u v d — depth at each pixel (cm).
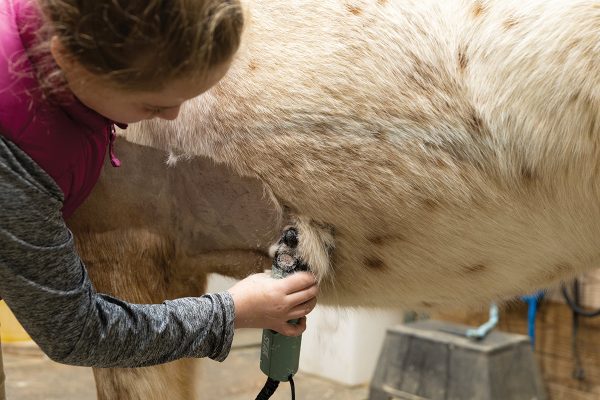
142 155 124
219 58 81
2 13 83
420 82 112
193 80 80
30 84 82
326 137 116
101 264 130
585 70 106
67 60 78
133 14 73
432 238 120
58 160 89
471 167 114
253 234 125
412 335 251
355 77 114
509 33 109
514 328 284
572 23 106
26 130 83
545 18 107
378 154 115
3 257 82
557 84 107
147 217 128
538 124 110
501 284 129
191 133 122
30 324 87
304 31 117
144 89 79
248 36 110
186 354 99
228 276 135
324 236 122
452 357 237
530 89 108
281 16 118
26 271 83
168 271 133
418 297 133
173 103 84
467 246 121
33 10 80
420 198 116
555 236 120
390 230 120
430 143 113
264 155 119
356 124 115
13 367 290
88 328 89
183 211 127
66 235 88
